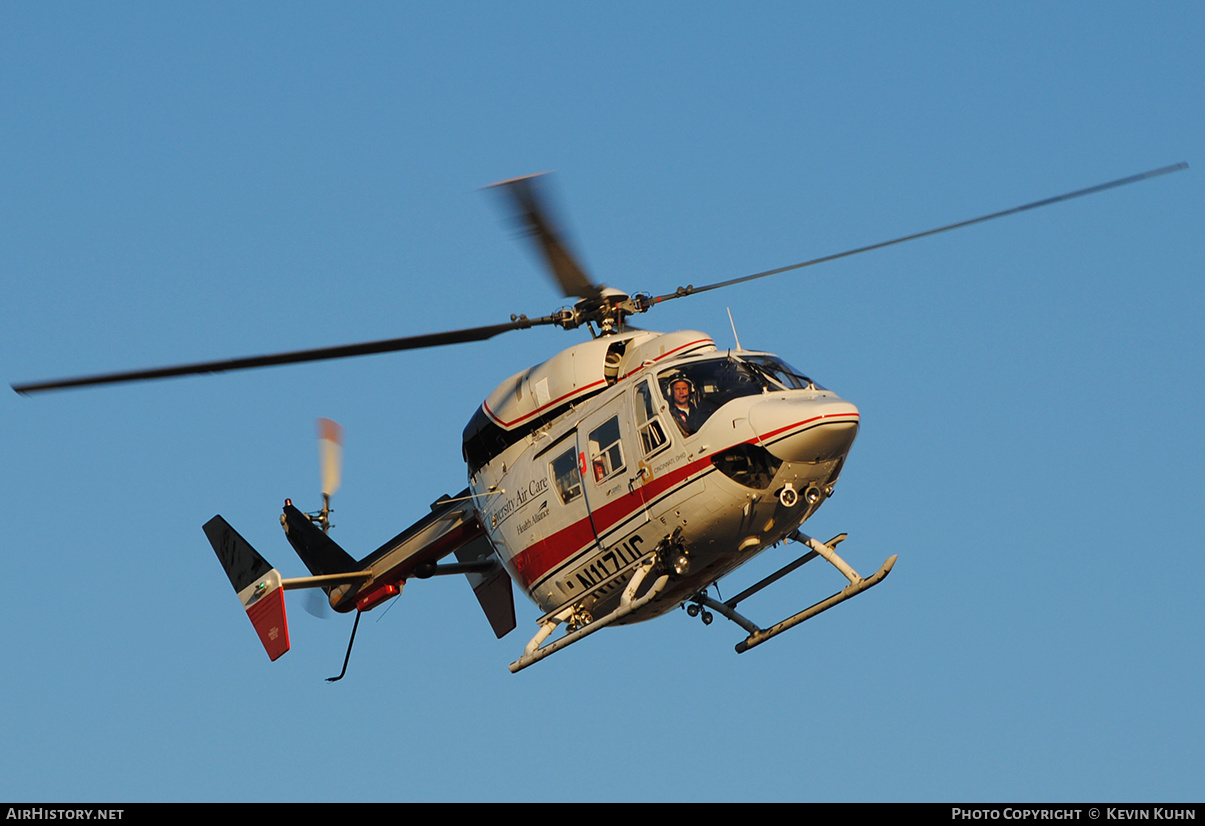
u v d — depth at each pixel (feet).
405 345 198.80
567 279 209.26
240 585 287.89
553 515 216.54
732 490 192.95
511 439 229.66
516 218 187.32
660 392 200.23
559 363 221.46
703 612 221.66
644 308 223.30
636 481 201.46
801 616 209.36
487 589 273.13
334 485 293.43
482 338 209.15
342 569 277.03
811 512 201.98
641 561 204.95
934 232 193.67
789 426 188.14
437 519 258.98
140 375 183.62
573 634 205.87
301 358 191.21
